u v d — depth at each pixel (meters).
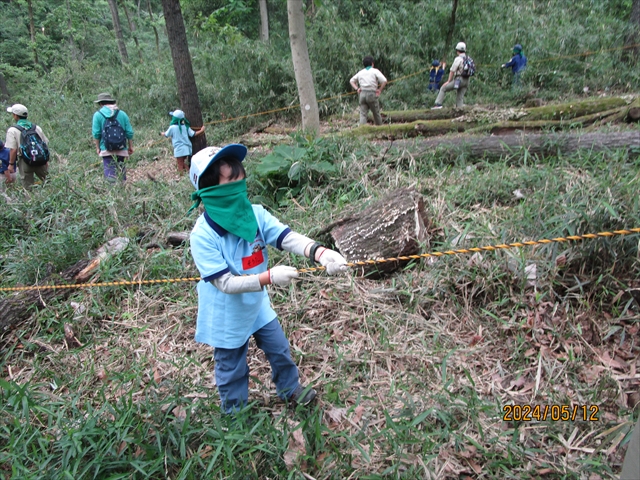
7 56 21.69
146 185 5.68
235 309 2.29
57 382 2.98
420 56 11.42
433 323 3.21
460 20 11.72
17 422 2.48
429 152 5.47
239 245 2.23
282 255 3.93
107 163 6.67
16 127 6.42
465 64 8.48
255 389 2.83
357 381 2.86
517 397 2.67
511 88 9.99
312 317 3.38
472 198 4.40
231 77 11.14
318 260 2.27
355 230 3.77
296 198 4.98
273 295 3.59
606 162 4.55
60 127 11.27
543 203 3.82
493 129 6.96
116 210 4.98
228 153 2.13
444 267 3.46
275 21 17.33
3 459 2.32
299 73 6.95
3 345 3.51
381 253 3.63
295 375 2.64
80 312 3.63
